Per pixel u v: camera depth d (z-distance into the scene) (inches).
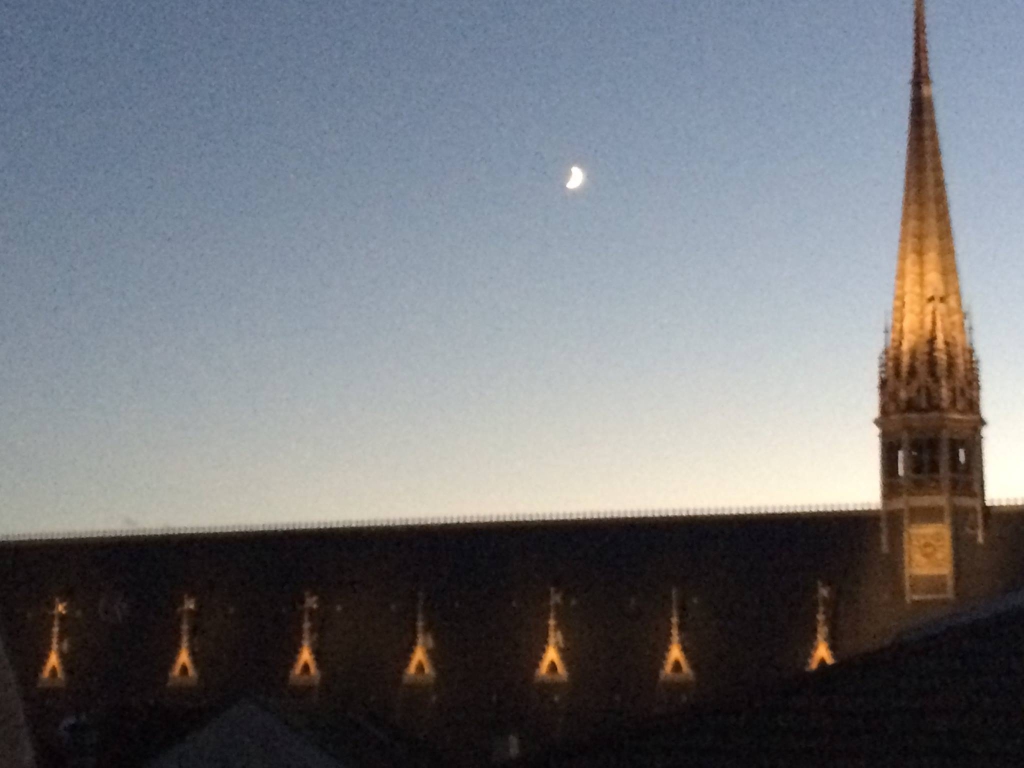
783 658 4931.1
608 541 5270.7
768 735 1956.2
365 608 5349.4
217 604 5472.4
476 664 5191.9
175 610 5487.2
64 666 5477.4
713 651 5004.9
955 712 1926.7
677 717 2050.9
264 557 5521.7
